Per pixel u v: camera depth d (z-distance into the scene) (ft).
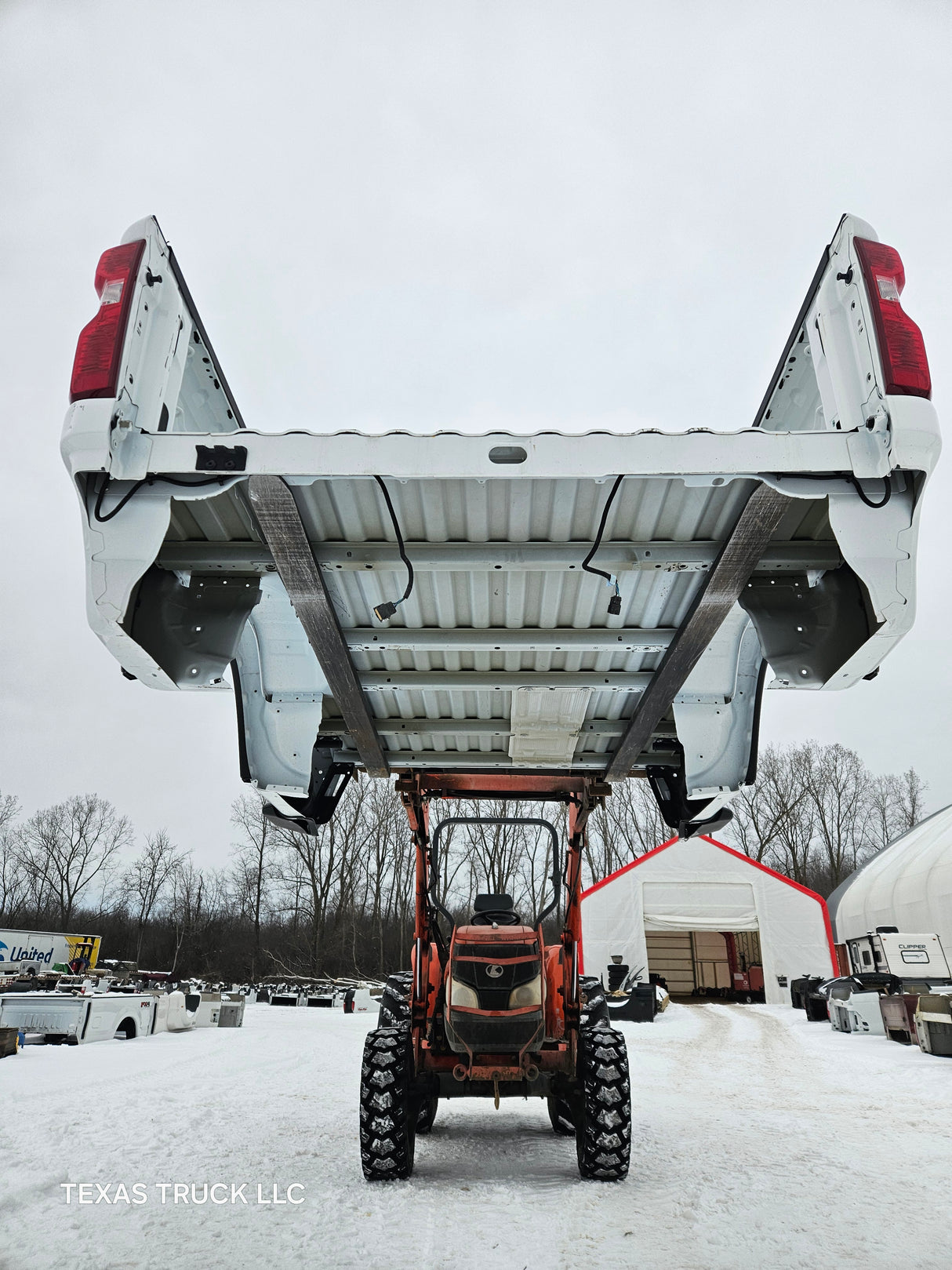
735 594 10.30
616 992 63.72
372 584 10.67
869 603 10.40
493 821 16.60
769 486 8.28
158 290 9.14
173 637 10.54
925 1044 36.96
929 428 8.02
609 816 153.79
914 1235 10.64
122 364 8.28
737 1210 11.62
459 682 12.64
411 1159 13.70
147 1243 10.11
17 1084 24.79
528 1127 19.07
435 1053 14.39
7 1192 12.13
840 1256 9.80
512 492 9.10
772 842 156.56
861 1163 15.12
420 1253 9.69
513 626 11.56
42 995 40.63
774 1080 28.55
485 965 14.47
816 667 10.66
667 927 80.28
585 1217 11.23
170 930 155.63
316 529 9.73
